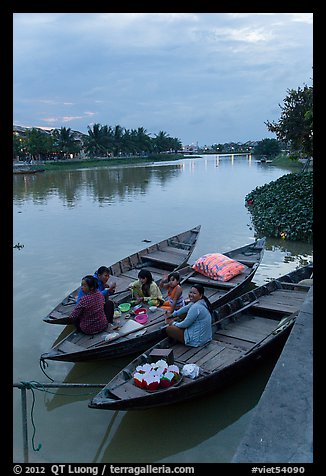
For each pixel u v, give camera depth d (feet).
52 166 196.95
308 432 9.25
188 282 28.58
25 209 67.67
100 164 236.02
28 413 17.08
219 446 15.19
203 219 56.18
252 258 32.89
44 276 33.27
